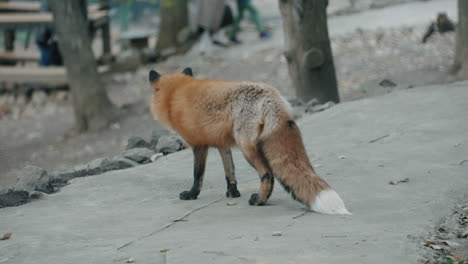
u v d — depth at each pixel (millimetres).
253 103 6070
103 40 23812
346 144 8555
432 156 7551
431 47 18641
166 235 5637
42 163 14680
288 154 5879
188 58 22203
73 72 17078
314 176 5887
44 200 7234
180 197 6926
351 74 17844
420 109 9938
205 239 5391
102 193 7359
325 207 5809
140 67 22688
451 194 6250
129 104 18672
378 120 9602
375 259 4668
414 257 4703
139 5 34125
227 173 6805
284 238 5258
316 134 9281
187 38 23891
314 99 12469
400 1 24312
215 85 6449
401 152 7852
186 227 5875
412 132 8680
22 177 7836
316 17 13008
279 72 19219
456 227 5469
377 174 7113
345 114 10227
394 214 5766
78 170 8867
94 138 16344
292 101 12180
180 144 9719
